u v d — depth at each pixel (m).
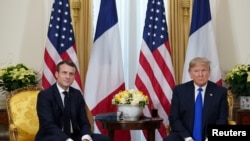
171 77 4.66
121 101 3.88
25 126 3.89
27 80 4.68
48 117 3.47
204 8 4.67
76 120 3.70
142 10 5.12
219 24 5.02
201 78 3.62
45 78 4.56
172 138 3.53
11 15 5.13
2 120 4.64
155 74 4.66
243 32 5.04
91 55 4.68
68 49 4.66
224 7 5.04
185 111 3.68
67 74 3.58
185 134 3.50
